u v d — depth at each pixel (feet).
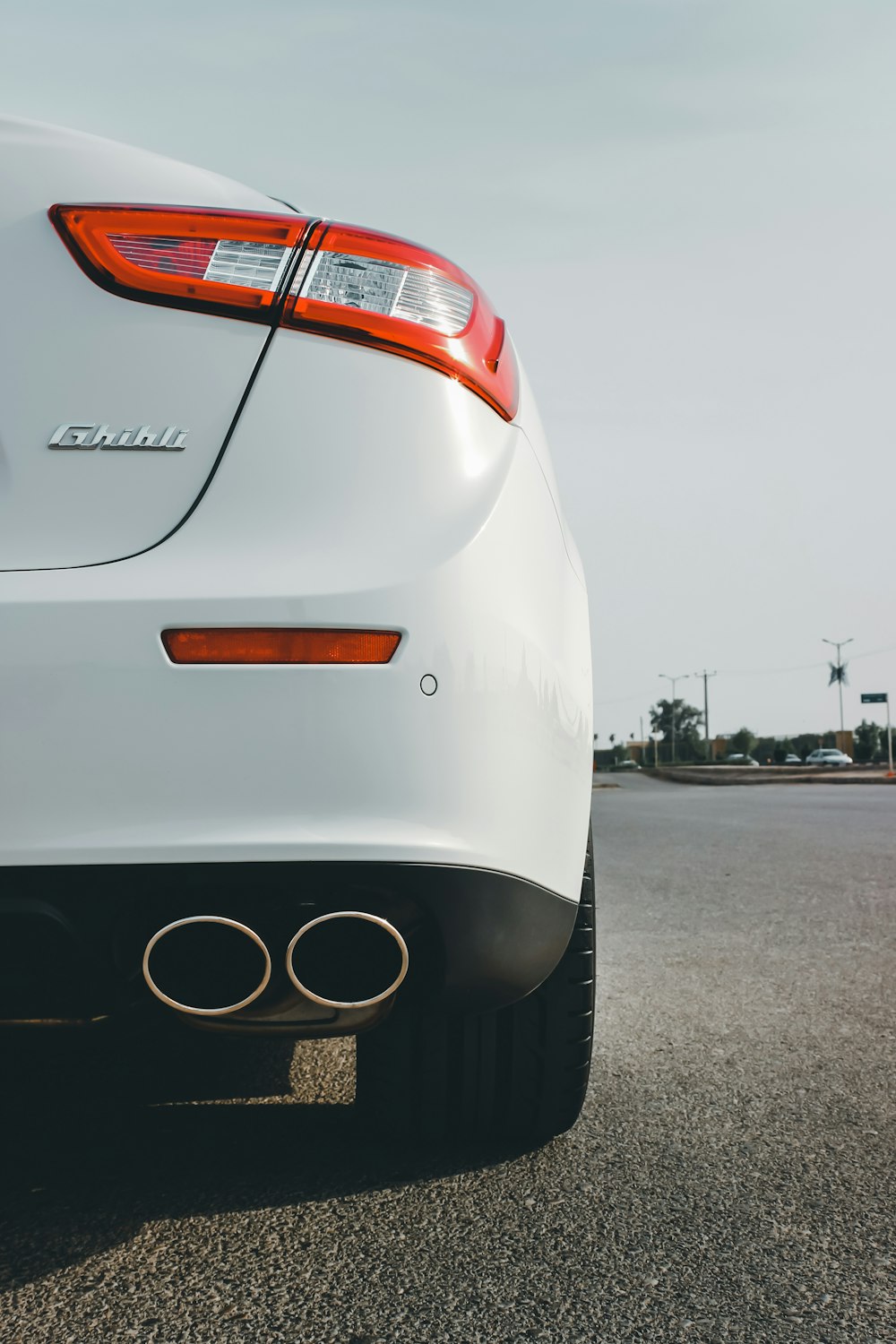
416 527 4.48
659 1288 4.55
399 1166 5.85
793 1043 8.53
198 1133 6.31
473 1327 4.24
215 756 4.19
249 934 4.21
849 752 248.11
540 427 5.66
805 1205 5.42
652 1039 8.64
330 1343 4.12
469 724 4.41
